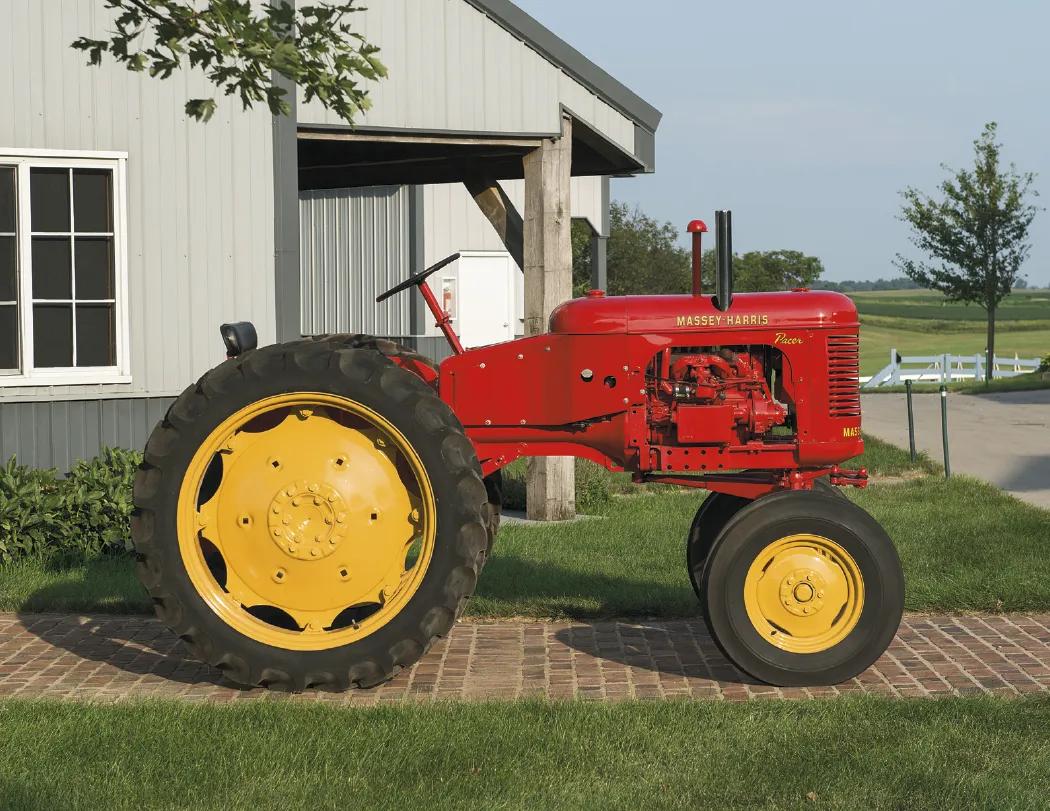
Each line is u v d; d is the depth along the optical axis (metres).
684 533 9.81
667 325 6.29
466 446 5.92
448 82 10.48
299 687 5.91
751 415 6.31
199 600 5.93
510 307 23.16
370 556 6.02
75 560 8.70
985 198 32.38
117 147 9.73
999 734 5.19
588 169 12.73
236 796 4.62
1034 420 19.56
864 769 4.82
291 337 10.29
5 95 9.38
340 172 13.37
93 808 4.52
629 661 6.50
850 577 6.02
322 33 5.27
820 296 6.35
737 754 4.99
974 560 8.55
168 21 5.34
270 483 6.01
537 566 8.55
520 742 5.14
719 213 6.29
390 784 4.73
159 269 9.91
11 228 9.51
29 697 5.91
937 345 72.44
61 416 9.66
